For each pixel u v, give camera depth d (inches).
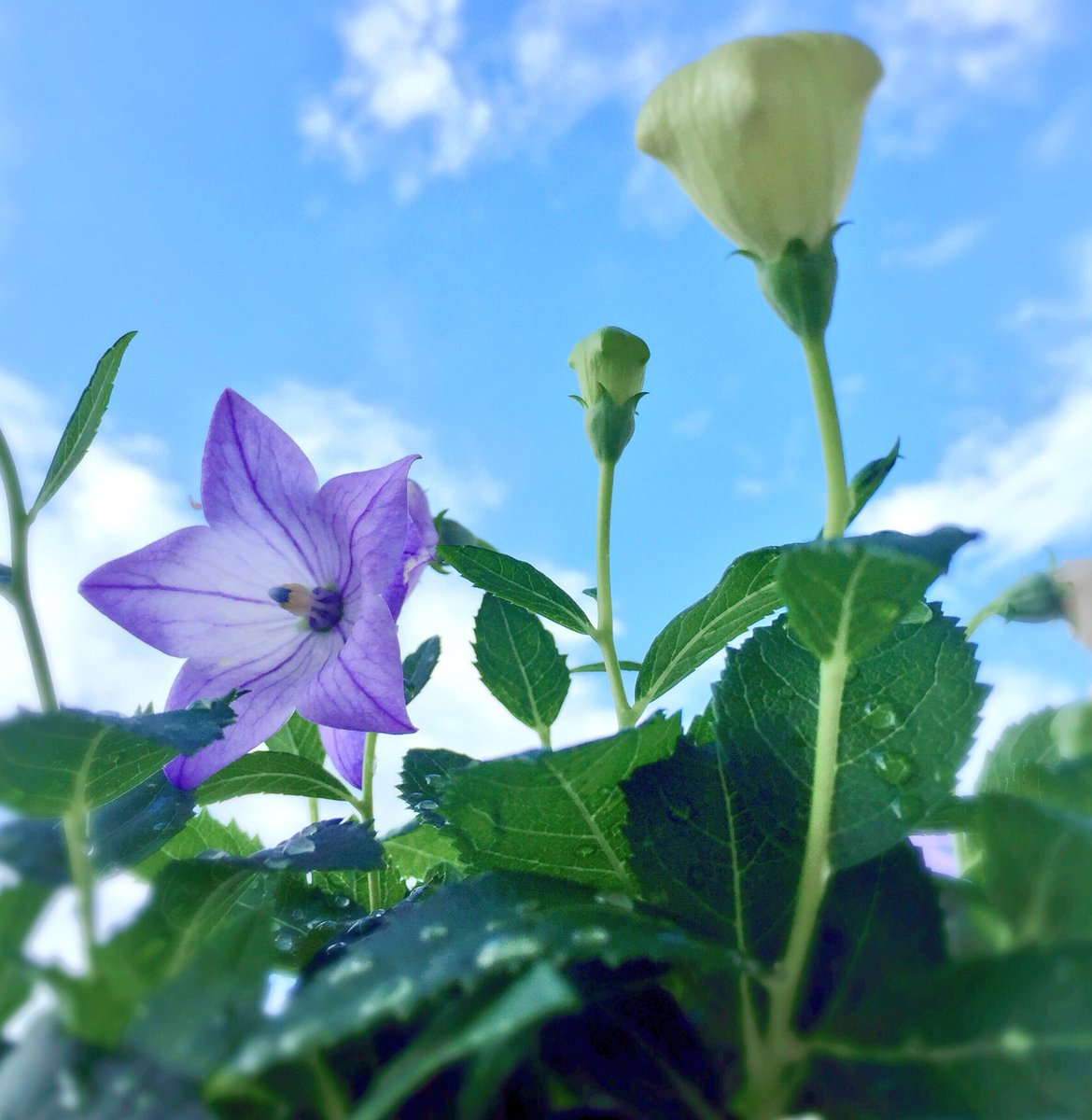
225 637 9.1
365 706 7.9
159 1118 3.5
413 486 9.5
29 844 4.4
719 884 5.4
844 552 4.8
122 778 6.4
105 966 4.0
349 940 6.7
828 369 6.1
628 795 5.6
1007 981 3.9
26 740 5.2
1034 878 4.3
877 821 5.2
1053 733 6.1
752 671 5.9
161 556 9.1
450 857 9.0
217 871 6.4
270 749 10.4
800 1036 4.5
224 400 9.3
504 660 8.4
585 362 9.2
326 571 9.3
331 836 7.0
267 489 9.2
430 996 3.9
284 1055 3.6
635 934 4.5
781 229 6.1
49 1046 3.7
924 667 5.5
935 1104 3.9
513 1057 3.5
